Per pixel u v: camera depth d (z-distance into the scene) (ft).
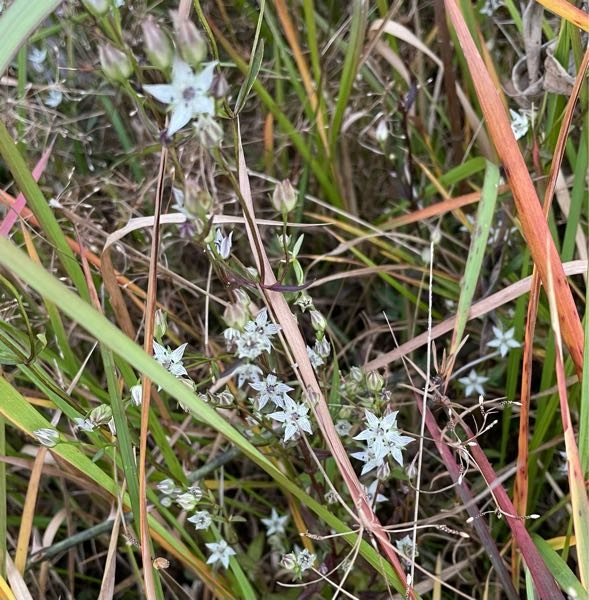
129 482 0.61
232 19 1.03
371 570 0.73
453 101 0.92
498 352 0.82
